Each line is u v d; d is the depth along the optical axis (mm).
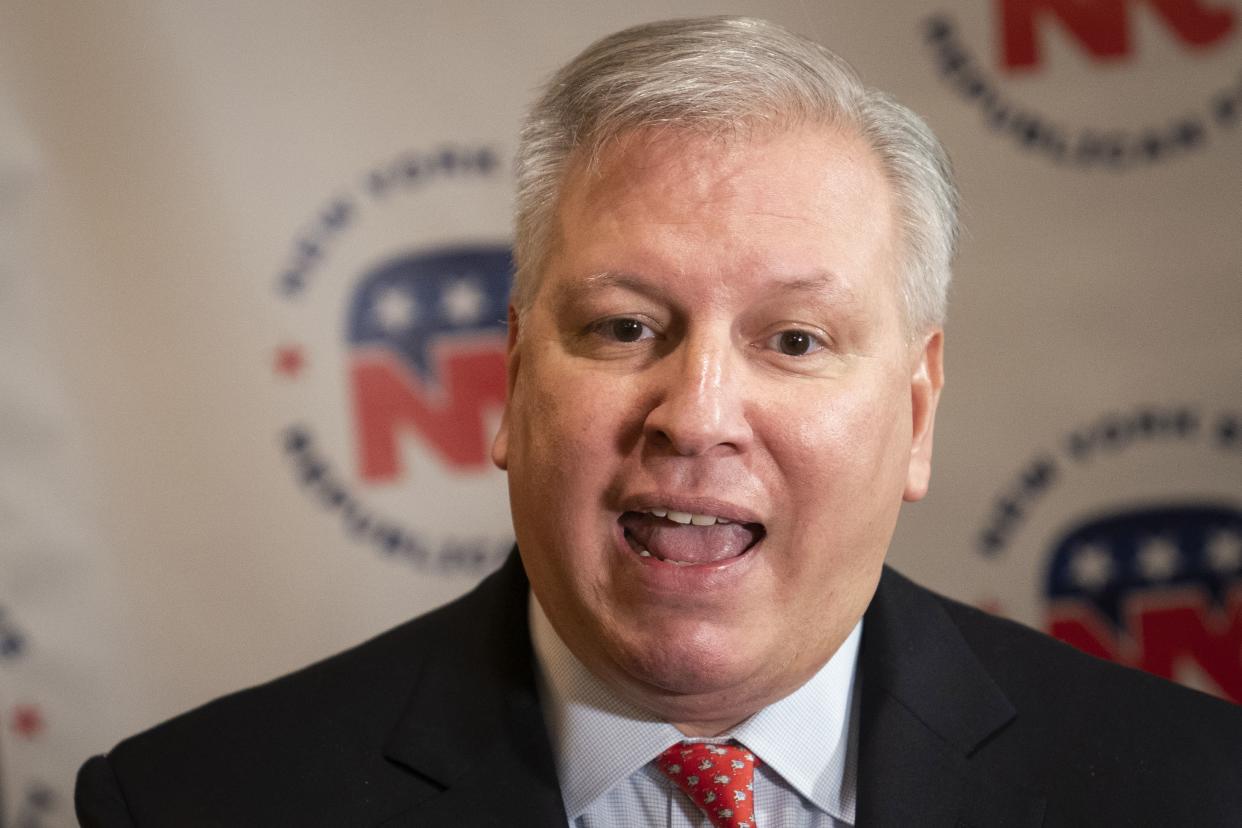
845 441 1565
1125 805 1729
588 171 1604
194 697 3652
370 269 3654
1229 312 3721
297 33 3609
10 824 3623
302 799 1749
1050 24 3680
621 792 1745
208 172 3598
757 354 1578
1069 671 1911
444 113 3648
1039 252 3697
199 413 3621
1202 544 3748
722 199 1529
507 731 1780
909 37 3672
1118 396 3729
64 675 3627
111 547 3617
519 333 1747
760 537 1607
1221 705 1867
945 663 1870
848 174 1595
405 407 3678
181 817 1745
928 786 1724
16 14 3547
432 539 3697
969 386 3711
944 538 3734
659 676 1597
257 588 3654
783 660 1631
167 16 3576
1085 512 3736
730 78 1573
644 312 1557
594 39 3664
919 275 1695
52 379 3582
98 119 3572
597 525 1597
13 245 3564
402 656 1938
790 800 1741
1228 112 3701
